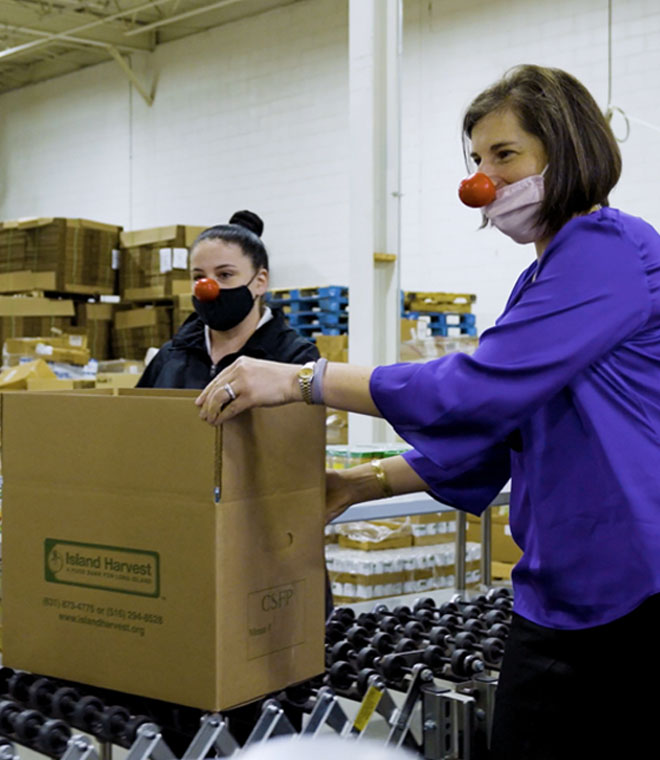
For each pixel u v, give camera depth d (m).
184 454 1.20
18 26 9.59
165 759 1.21
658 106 6.25
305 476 1.33
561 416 1.19
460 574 2.79
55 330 6.89
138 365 6.86
